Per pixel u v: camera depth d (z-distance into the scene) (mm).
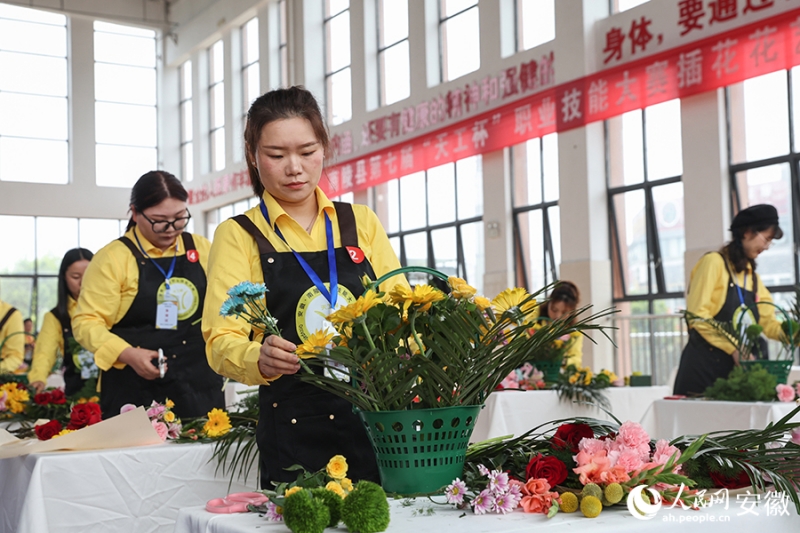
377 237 1986
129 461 2283
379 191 13578
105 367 3002
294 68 15156
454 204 12250
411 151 12336
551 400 4559
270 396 1838
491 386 1533
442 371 1451
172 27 19062
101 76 18953
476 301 1474
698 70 8492
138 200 3123
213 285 1814
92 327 3045
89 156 18656
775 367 3920
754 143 8570
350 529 1234
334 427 1821
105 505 2246
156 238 3180
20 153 18203
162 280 3184
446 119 11820
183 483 2352
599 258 10016
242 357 1656
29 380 4332
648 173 9680
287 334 1808
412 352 1495
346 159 13750
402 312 1461
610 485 1336
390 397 1469
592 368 9797
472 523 1287
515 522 1288
